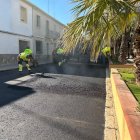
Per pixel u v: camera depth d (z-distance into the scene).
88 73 17.14
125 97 5.06
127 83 7.58
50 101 7.77
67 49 4.45
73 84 11.59
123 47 10.77
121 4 4.20
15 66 21.08
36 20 29.67
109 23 4.50
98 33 4.46
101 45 4.59
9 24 22.53
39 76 14.43
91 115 6.27
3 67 19.58
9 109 6.62
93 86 11.16
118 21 4.62
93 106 7.25
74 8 4.25
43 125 5.38
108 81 13.05
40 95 8.70
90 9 4.18
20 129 5.08
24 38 26.05
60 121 5.71
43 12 31.58
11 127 5.18
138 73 6.65
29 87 10.33
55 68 20.61
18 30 24.48
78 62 27.83
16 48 24.06
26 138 4.61
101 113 6.48
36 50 30.41
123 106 4.25
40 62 28.44
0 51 21.08
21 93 8.95
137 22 5.52
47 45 34.53
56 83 11.76
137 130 2.98
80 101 7.91
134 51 6.58
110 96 8.79
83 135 4.84
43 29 32.41
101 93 9.43
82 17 4.23
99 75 16.09
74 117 6.07
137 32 6.17
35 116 6.05
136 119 3.46
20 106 7.00
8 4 22.23
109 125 5.46
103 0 4.13
